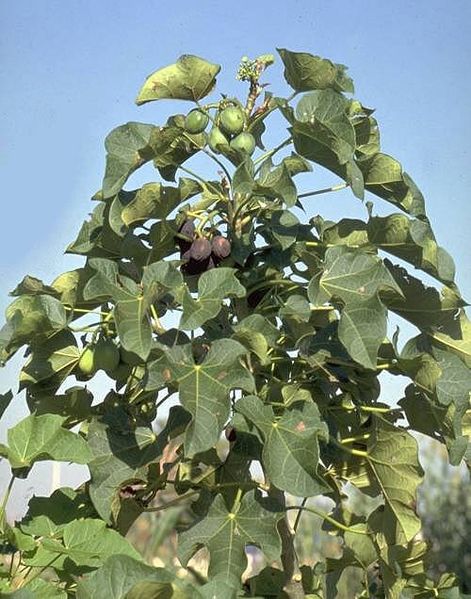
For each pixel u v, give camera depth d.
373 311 2.68
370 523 3.12
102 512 2.88
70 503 3.04
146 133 2.90
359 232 3.04
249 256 3.10
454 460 2.89
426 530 6.38
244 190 2.72
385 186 2.96
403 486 2.95
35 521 2.98
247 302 3.09
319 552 6.15
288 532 3.20
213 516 2.82
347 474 3.18
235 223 3.05
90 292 2.70
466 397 2.88
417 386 2.91
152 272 2.68
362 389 3.13
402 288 3.00
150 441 2.95
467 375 2.90
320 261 2.88
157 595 2.27
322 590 3.40
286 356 3.05
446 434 2.92
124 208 2.87
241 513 2.82
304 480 2.62
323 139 2.80
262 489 2.94
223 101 3.05
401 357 2.84
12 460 2.78
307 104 2.86
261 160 2.96
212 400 2.59
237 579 2.75
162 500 4.26
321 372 3.03
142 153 2.85
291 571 3.20
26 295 3.11
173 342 2.76
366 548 3.18
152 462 2.92
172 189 2.86
